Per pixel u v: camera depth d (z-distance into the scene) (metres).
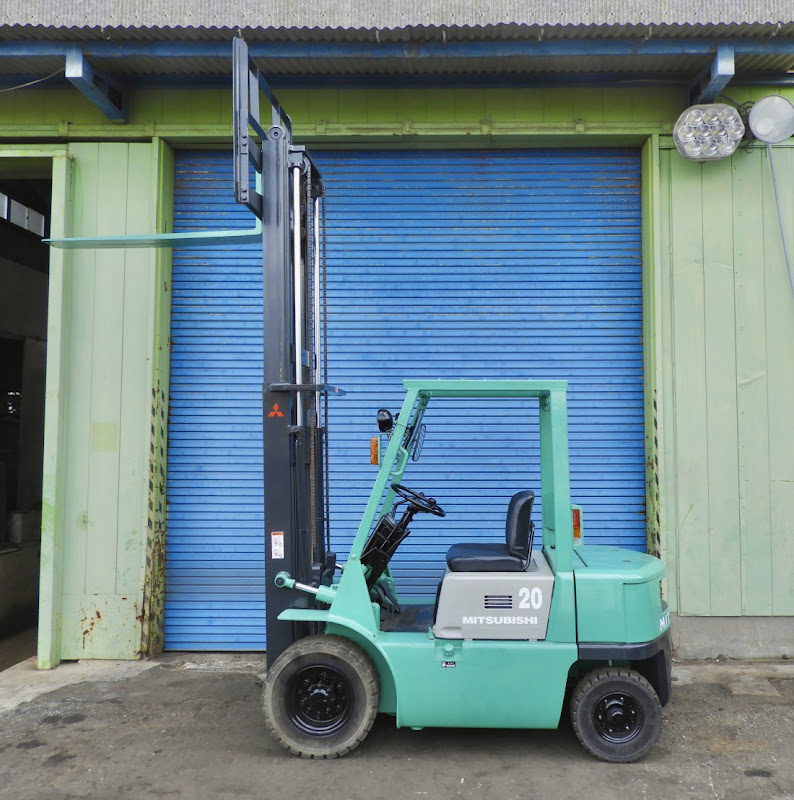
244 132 3.93
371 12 4.95
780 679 4.72
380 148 5.64
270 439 3.96
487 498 5.50
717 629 5.15
